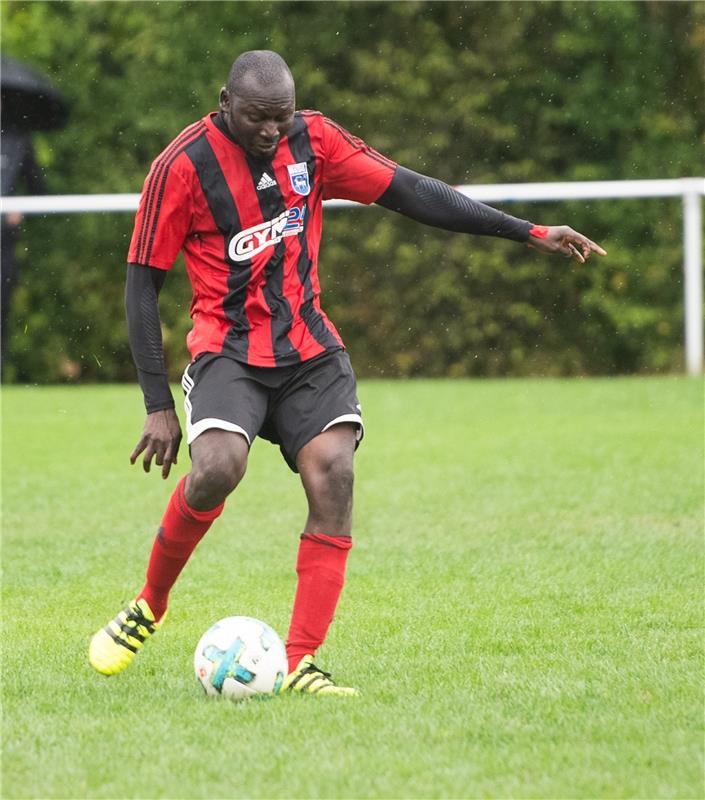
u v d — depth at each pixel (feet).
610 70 187.83
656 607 61.00
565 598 63.52
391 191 50.49
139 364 48.55
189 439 47.52
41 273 189.06
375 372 192.34
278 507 92.63
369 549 77.30
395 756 39.68
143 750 40.83
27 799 37.04
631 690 46.73
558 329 190.80
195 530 48.11
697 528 81.46
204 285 48.70
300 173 48.93
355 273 190.70
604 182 177.99
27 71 180.75
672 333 189.98
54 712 45.50
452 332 191.11
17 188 184.03
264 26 187.32
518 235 51.62
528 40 186.80
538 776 37.86
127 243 188.96
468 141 188.85
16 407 157.48
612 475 101.86
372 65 186.70
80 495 98.37
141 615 49.98
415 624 58.65
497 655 52.70
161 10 187.32
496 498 93.45
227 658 46.55
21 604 64.44
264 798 36.63
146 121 188.55
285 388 49.06
